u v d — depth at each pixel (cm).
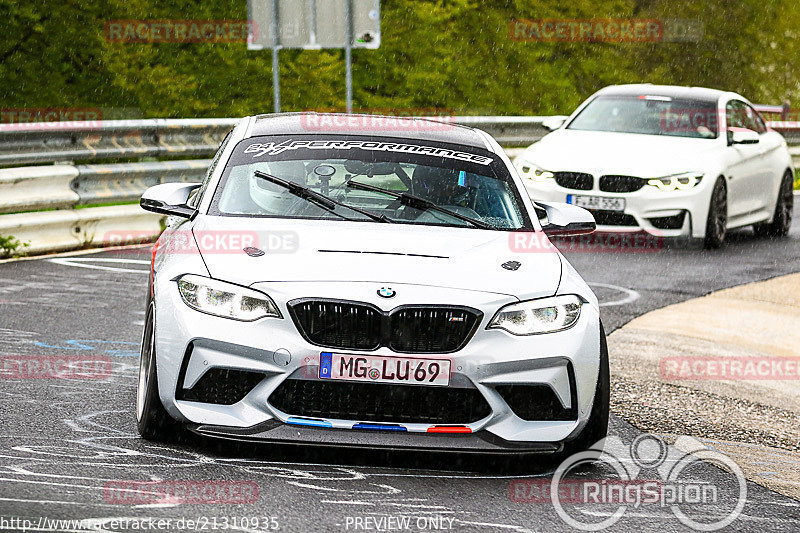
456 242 1891
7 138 3634
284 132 2217
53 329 2631
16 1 6297
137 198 4066
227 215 1947
